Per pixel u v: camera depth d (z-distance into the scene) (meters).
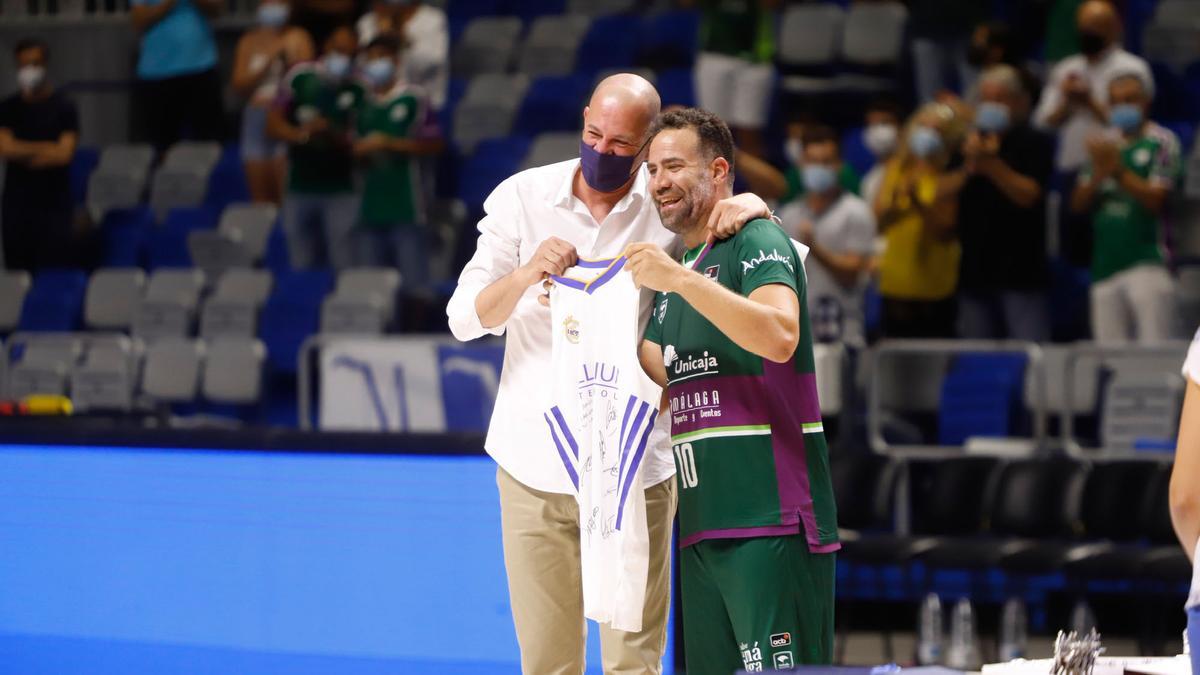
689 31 24.33
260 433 9.98
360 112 20.61
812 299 16.94
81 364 19.27
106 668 10.29
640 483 7.09
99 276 21.42
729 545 6.77
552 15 26.88
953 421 16.81
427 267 20.52
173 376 19.00
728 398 6.78
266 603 9.95
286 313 19.92
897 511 15.70
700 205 6.89
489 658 9.46
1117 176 17.11
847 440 15.98
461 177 22.98
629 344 7.09
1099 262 17.38
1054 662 6.23
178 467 10.17
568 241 7.56
